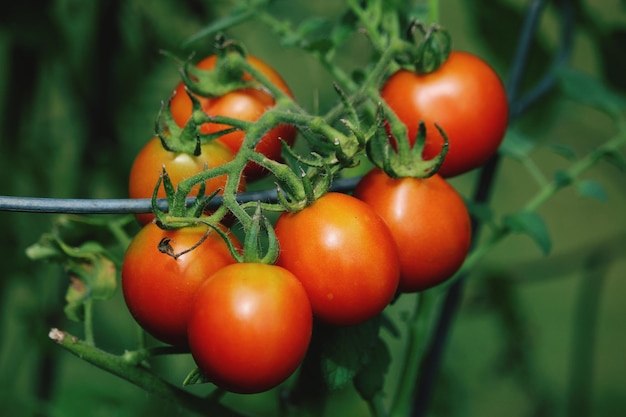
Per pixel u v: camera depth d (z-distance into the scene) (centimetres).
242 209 42
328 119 45
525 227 54
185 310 42
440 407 86
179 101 47
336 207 42
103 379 81
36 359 80
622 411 113
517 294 86
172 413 72
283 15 76
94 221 51
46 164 76
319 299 42
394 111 47
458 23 100
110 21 73
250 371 40
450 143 47
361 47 77
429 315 54
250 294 40
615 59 73
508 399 93
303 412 50
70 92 76
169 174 44
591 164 57
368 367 47
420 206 44
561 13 69
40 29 71
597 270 87
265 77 46
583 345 87
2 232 73
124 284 43
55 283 76
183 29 75
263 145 45
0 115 74
